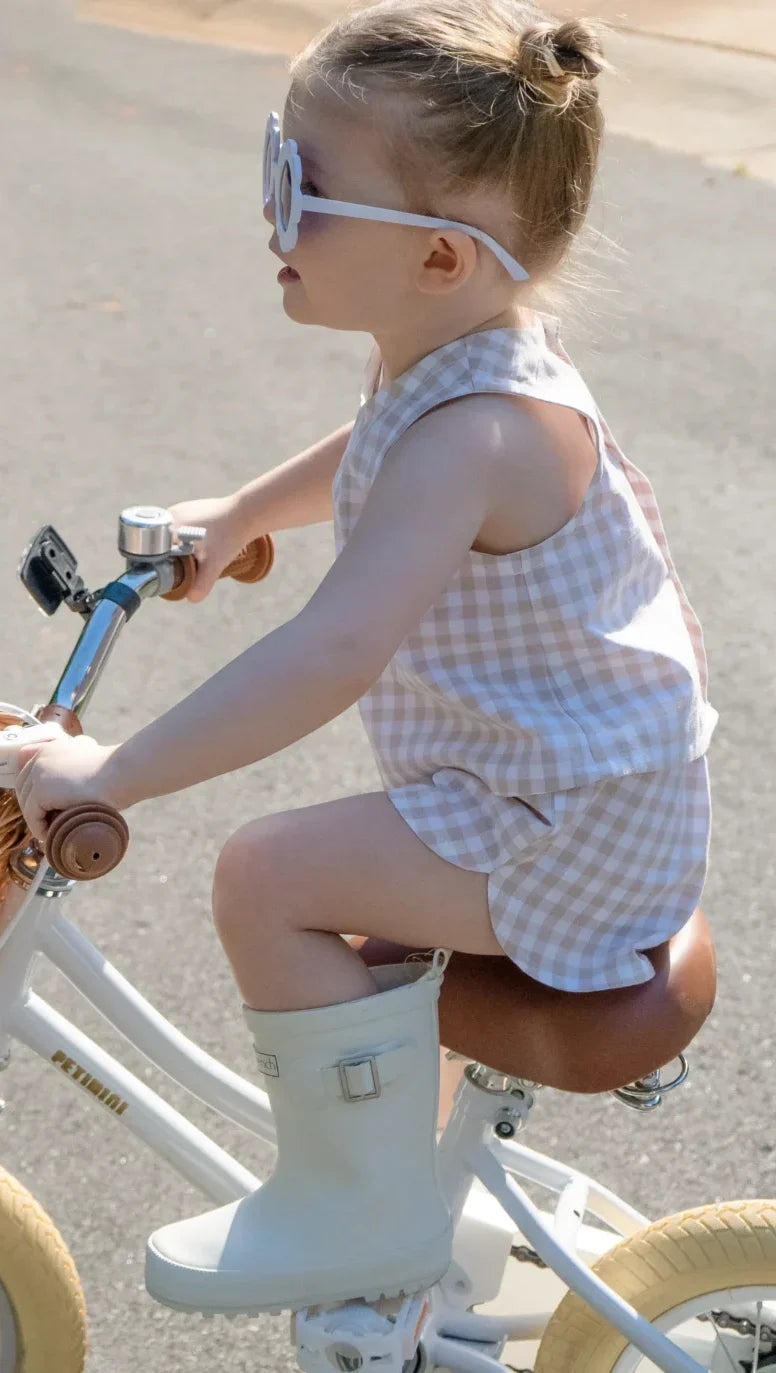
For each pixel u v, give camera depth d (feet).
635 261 18.22
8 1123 7.77
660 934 4.88
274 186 4.45
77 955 5.05
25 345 16.26
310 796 10.08
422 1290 4.85
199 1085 5.21
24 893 4.67
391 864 4.57
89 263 18.38
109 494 13.41
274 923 4.58
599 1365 5.29
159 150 22.21
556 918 4.69
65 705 4.52
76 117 23.36
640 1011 4.75
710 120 22.89
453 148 4.22
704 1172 7.61
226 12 28.55
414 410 4.43
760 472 13.91
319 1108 4.60
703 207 19.97
